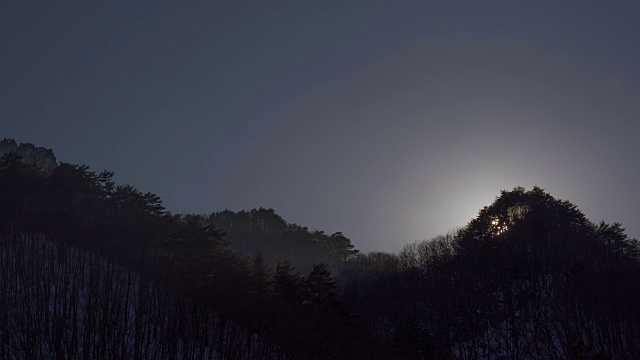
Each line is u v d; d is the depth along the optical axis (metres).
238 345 65.94
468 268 127.38
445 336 98.44
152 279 79.81
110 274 78.19
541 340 92.62
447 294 116.00
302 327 70.62
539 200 160.88
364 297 124.44
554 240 133.12
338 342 72.69
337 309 79.00
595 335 89.44
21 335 59.19
